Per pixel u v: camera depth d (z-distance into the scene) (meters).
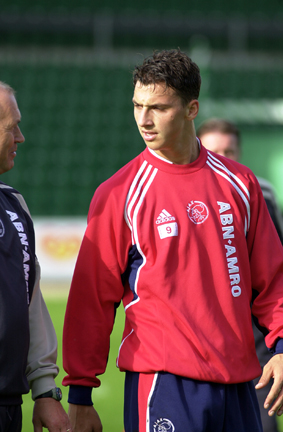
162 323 6.45
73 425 6.94
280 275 7.17
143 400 6.46
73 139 49.97
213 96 53.38
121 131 51.03
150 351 6.45
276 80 54.81
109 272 6.94
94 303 6.99
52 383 6.89
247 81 54.28
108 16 58.53
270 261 7.10
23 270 6.54
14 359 6.17
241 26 59.22
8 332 6.10
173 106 6.43
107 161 48.88
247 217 7.05
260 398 8.80
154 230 6.66
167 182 6.85
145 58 6.58
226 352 6.45
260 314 7.06
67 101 52.34
